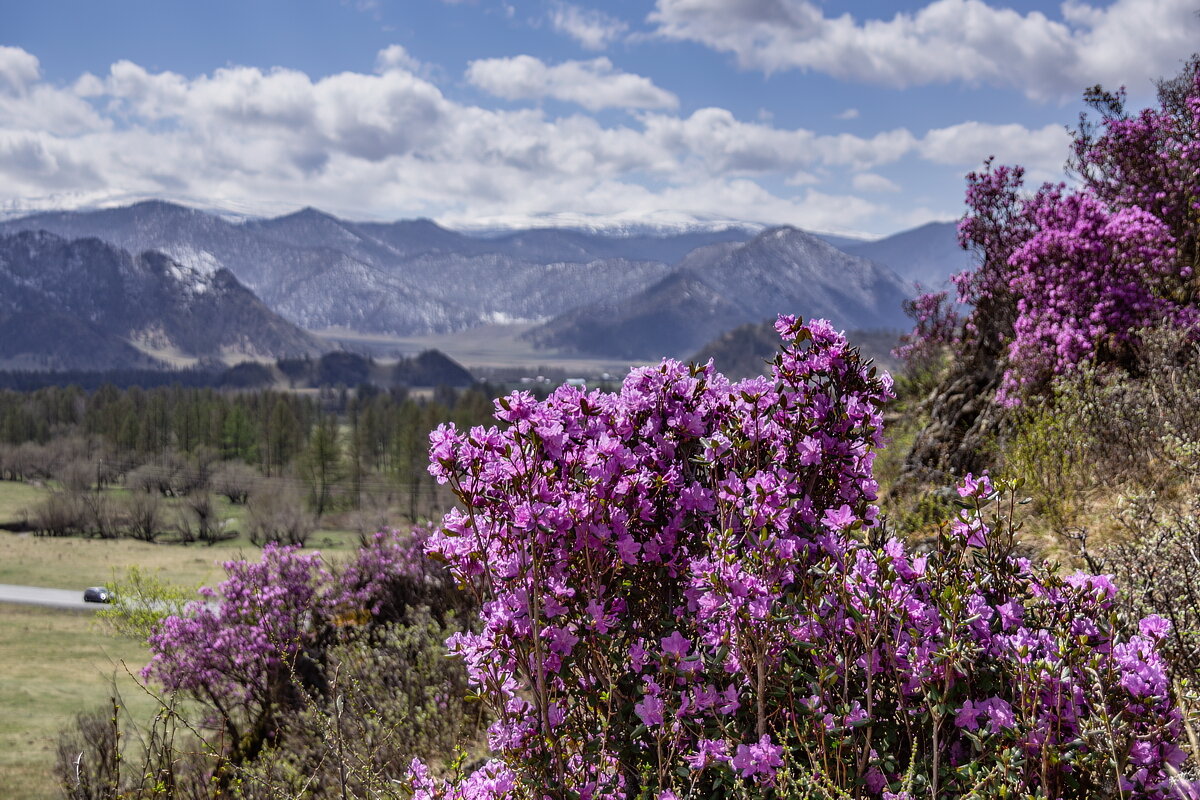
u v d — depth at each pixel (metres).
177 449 148.25
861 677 2.34
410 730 5.66
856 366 2.85
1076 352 6.60
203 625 9.41
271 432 150.88
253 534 84.88
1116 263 6.91
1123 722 1.89
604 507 2.53
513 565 2.49
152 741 4.68
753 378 2.97
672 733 2.32
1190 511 3.74
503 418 2.52
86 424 173.12
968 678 2.10
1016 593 2.37
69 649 40.25
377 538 10.33
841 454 2.78
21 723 26.27
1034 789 2.02
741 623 2.24
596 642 2.52
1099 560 3.67
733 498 2.63
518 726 2.58
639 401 2.88
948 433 7.79
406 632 7.54
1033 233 8.32
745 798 2.17
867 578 2.21
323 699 6.94
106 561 76.50
